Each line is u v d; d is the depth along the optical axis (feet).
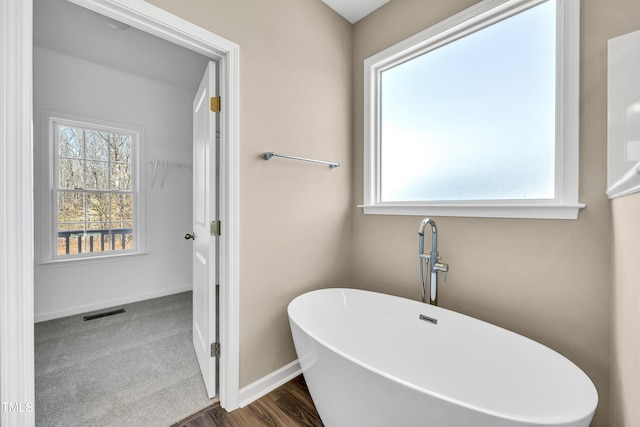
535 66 4.67
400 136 6.53
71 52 8.60
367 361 5.53
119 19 3.77
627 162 3.49
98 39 7.89
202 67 9.57
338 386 3.76
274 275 5.46
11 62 2.93
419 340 5.08
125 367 6.03
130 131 10.11
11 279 2.96
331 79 6.54
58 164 8.93
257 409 4.88
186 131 11.43
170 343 7.09
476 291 5.13
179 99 11.23
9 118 2.93
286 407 4.93
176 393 5.23
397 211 6.20
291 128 5.69
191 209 11.60
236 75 4.76
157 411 4.77
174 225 11.18
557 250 4.26
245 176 4.94
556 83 4.23
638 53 3.48
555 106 4.26
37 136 8.36
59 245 8.98
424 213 5.79
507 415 2.56
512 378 3.98
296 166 5.81
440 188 5.86
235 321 4.84
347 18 6.89
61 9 6.55
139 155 10.32
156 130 10.68
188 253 11.56
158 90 10.69
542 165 4.61
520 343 4.00
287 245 5.68
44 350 6.71
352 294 5.93
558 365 3.53
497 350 4.22
